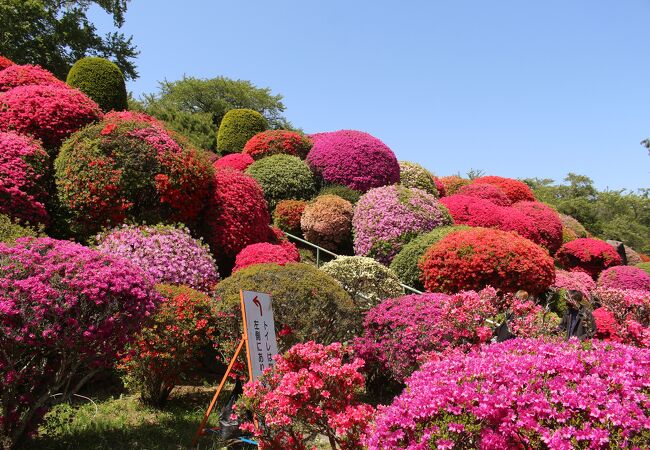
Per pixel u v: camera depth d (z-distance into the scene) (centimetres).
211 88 3406
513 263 815
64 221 741
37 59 1900
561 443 235
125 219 735
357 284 787
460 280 827
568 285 1129
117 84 1252
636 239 3400
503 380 281
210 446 432
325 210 1091
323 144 1306
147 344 490
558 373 289
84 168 728
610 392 271
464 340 548
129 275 391
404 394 291
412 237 1012
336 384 353
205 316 538
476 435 257
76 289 357
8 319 337
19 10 1806
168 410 509
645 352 314
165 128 850
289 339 539
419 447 252
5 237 510
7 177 681
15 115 795
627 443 238
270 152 1396
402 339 571
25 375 380
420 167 1459
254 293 448
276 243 941
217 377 629
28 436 385
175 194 775
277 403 339
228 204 854
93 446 402
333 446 350
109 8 2128
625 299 836
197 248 699
